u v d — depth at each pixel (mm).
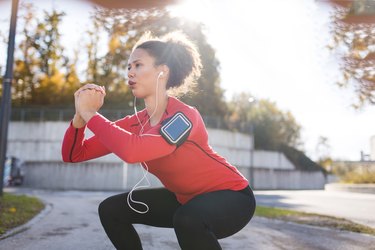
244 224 2049
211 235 1829
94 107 1865
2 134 9531
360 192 23250
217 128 34062
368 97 6309
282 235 5457
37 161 30562
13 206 7930
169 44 2084
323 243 4840
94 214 7609
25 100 33031
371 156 9211
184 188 2059
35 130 30984
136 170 30031
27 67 27844
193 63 2145
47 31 7848
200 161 1978
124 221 2305
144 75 2018
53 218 6777
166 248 4301
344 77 6309
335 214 8789
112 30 5871
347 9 5793
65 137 2154
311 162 44469
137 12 5336
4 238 4660
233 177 2064
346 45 6016
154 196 2287
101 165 30188
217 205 1903
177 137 1816
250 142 37625
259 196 18297
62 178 30250
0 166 9484
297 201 14234
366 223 6922
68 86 33125
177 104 2025
